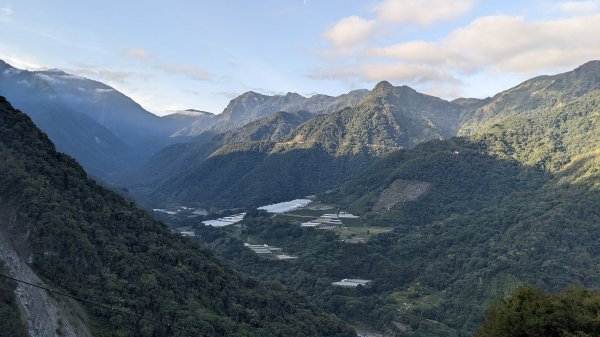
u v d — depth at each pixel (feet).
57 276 211.61
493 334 158.61
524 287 164.45
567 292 171.32
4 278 180.14
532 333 151.02
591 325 149.18
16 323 168.25
